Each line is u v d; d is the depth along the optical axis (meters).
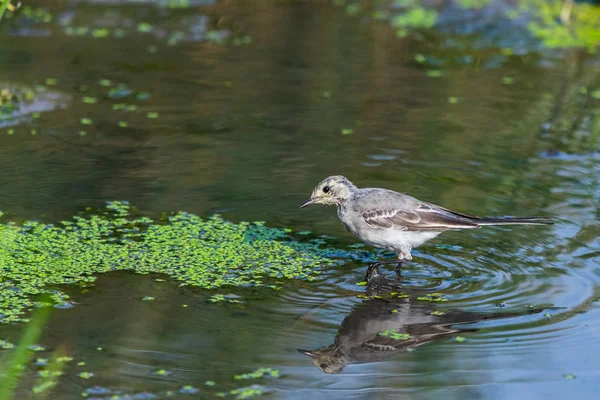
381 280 12.41
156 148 17.11
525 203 15.02
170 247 13.27
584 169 16.69
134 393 9.44
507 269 12.80
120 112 19.03
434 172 16.31
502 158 17.12
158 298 11.67
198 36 24.44
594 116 19.56
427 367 10.11
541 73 22.38
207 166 16.34
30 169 15.93
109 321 10.97
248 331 10.86
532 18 25.78
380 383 9.77
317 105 19.77
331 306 11.63
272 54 23.20
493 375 9.95
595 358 10.32
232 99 20.00
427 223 12.89
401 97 20.44
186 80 21.17
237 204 14.85
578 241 13.66
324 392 9.56
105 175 15.78
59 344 10.38
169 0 27.20
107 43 23.53
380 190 13.56
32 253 12.87
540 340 10.73
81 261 12.70
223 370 9.95
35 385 9.53
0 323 10.83
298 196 15.24
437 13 26.44
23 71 20.97
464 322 11.20
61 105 19.23
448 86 21.28
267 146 17.38
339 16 26.44
